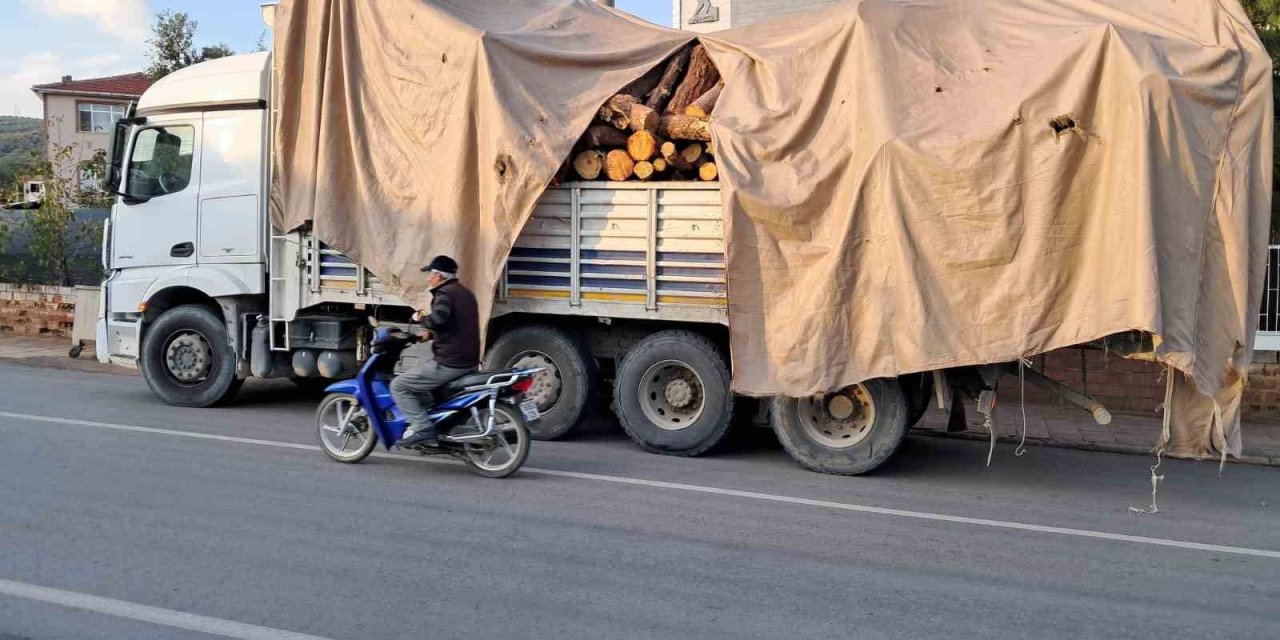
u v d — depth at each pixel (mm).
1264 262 7621
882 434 8547
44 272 18172
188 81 11016
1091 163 7500
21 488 7215
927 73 8078
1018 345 7633
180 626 4840
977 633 5023
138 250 11156
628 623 5016
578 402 9594
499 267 9055
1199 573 6184
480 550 6117
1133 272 7227
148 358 10977
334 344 10328
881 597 5512
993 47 8125
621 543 6352
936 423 11609
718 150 8445
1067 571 6121
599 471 8461
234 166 10734
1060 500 8141
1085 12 8164
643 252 9039
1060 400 9180
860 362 8078
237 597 5227
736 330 8391
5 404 10711
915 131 7859
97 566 5637
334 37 9836
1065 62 7570
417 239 9414
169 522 6496
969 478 8906
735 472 8656
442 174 9281
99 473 7715
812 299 8164
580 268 9258
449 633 4828
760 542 6492
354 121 9727
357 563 5809
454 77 9242
